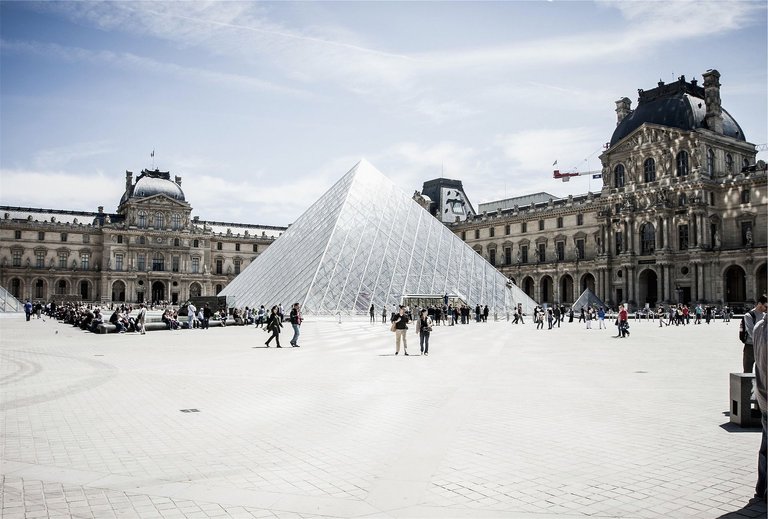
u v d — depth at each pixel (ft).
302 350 139.85
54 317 379.55
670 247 432.25
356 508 36.17
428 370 101.19
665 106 452.35
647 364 111.45
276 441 52.13
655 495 38.32
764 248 383.86
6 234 655.76
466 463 45.16
